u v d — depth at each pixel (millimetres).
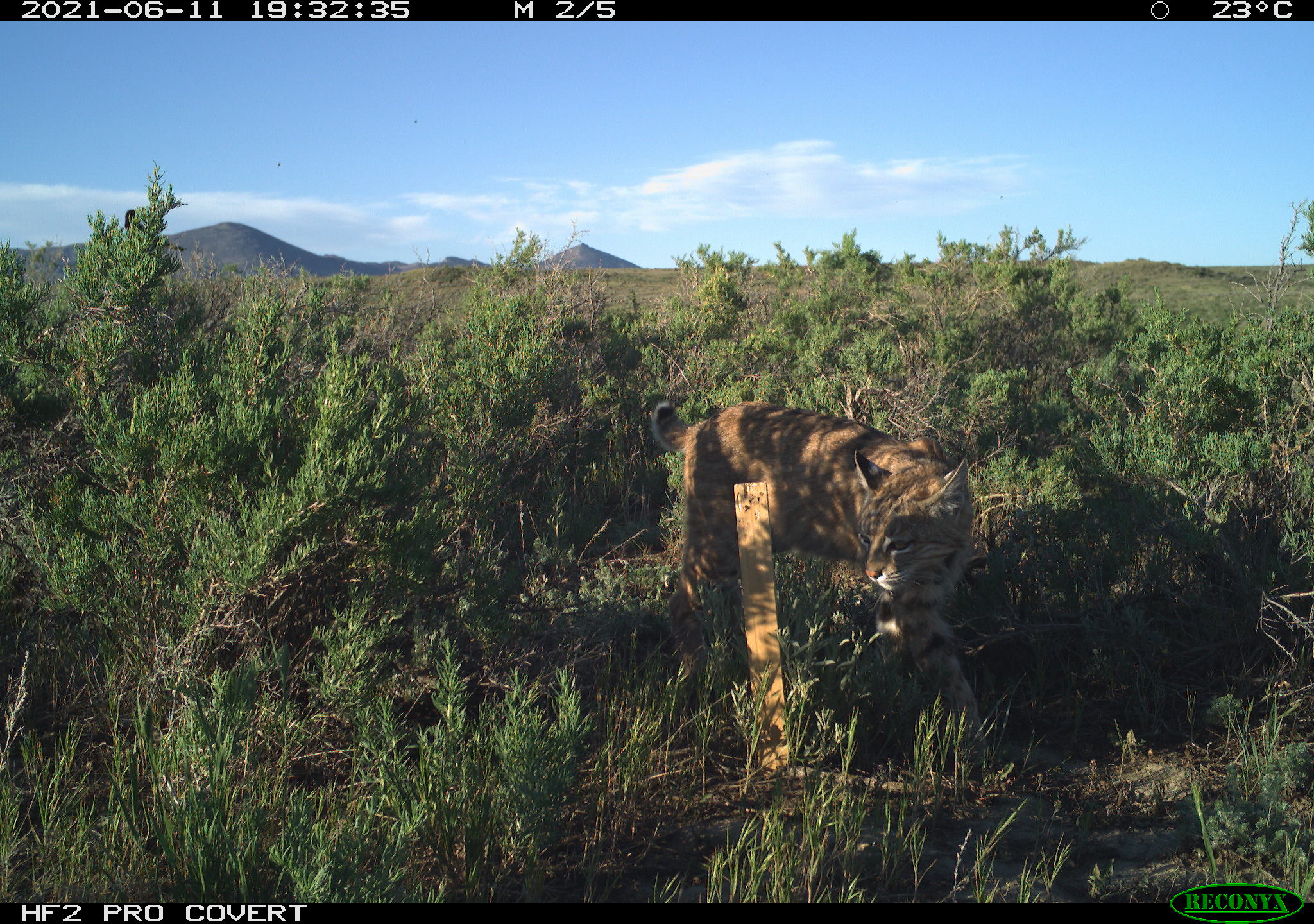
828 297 14703
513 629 4680
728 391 9195
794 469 5418
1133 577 5695
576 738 3510
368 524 4211
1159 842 3818
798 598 5402
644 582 6637
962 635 5797
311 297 7754
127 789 3586
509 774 3373
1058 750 4707
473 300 10688
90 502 4094
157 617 4070
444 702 3812
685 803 3994
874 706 4750
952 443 7949
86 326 4723
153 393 4133
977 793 4230
